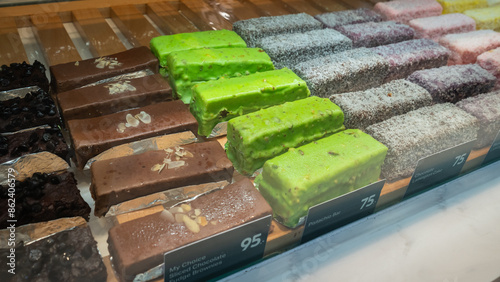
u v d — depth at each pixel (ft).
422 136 1.25
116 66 1.27
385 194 1.23
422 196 1.36
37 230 0.91
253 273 1.05
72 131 1.09
